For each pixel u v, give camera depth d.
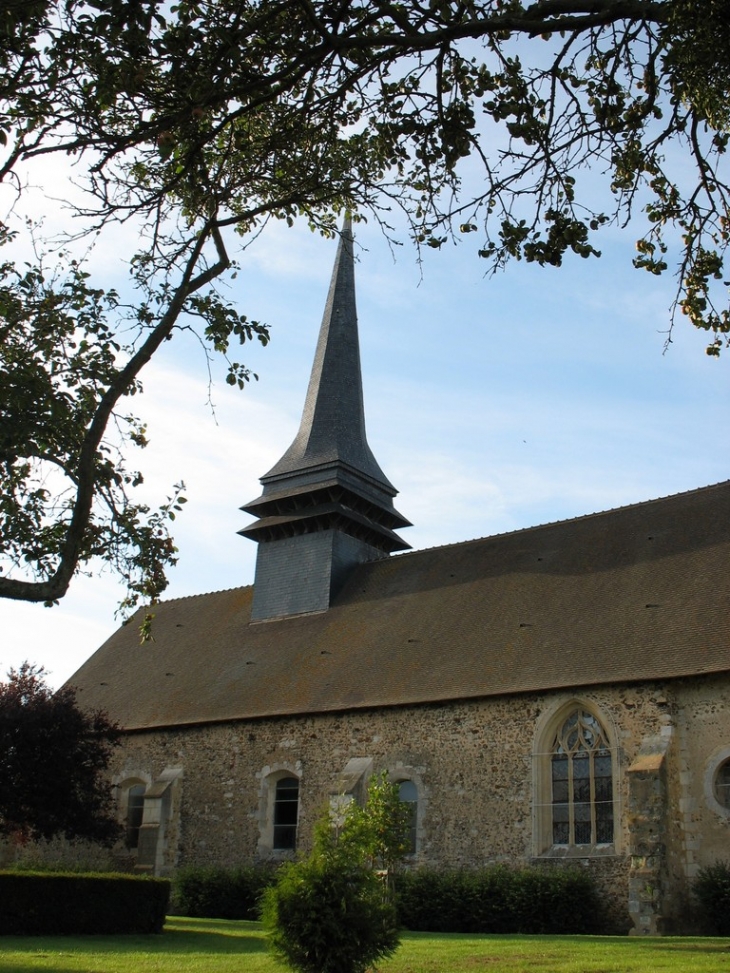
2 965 13.62
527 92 10.45
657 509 26.72
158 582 12.15
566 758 21.88
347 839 12.44
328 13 9.90
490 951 15.06
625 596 23.92
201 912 25.14
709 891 18.98
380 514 33.38
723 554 23.52
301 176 11.52
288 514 32.47
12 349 12.02
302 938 11.20
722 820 19.56
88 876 19.22
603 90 10.64
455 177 10.98
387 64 10.61
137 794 29.30
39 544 12.09
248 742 27.00
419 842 22.97
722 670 19.89
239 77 10.14
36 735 24.31
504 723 22.67
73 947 16.64
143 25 8.83
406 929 21.39
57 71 9.34
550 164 10.44
